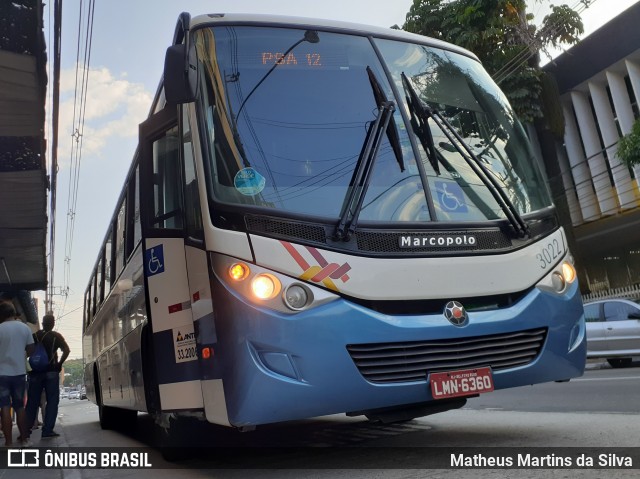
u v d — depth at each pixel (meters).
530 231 4.99
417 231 4.55
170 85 4.58
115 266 8.66
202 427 5.64
